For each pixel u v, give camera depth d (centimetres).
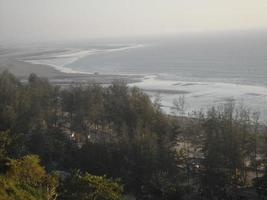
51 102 10719
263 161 6988
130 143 7356
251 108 12962
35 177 4716
